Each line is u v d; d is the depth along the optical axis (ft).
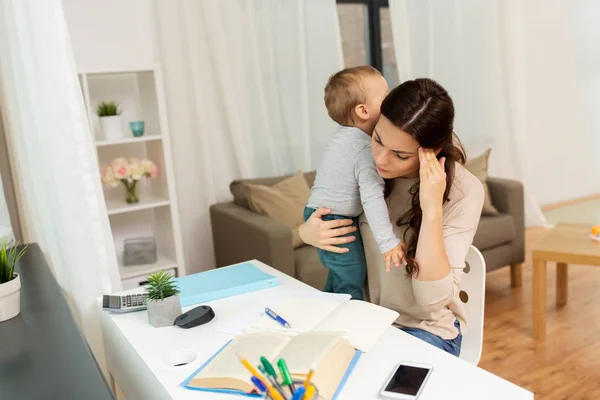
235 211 10.53
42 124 5.57
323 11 12.56
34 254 6.70
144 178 10.96
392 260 4.58
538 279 8.98
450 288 4.33
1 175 7.56
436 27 14.46
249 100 12.02
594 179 18.28
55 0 5.30
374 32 14.12
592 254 8.55
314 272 9.37
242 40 11.78
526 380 7.86
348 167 4.82
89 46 10.19
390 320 4.23
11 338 4.43
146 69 9.42
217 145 11.94
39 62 5.33
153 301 4.45
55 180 5.57
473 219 4.62
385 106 4.23
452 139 4.57
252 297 4.94
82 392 3.52
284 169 12.66
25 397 3.49
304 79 12.41
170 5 10.96
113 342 4.82
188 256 11.82
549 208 17.37
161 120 9.66
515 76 15.40
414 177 4.84
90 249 5.67
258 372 3.41
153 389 3.76
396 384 3.37
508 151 15.94
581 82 17.47
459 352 4.84
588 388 7.55
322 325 4.19
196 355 3.94
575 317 9.87
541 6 16.37
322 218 5.10
